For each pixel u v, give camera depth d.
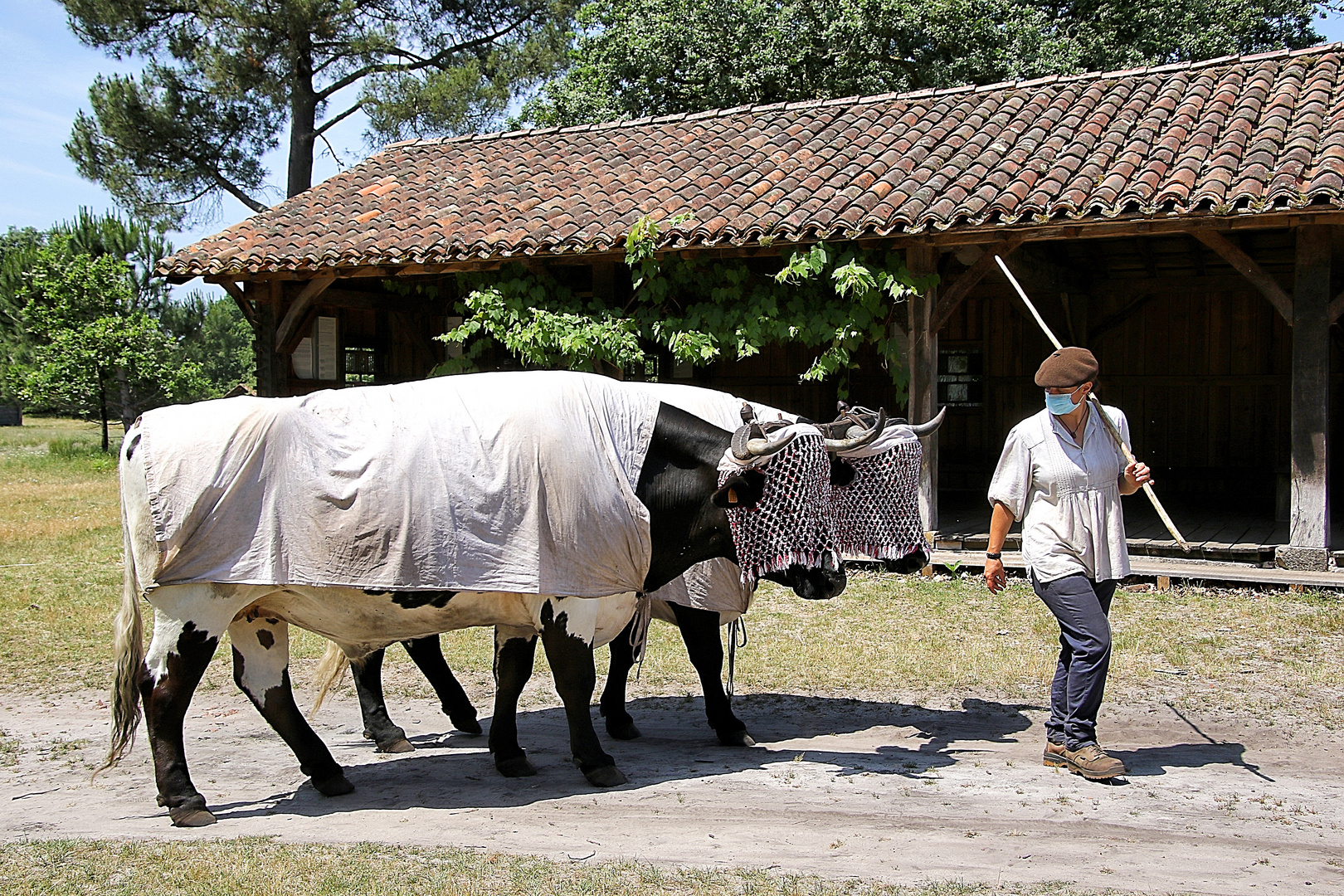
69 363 28.83
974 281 10.64
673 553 5.27
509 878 3.84
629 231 11.38
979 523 12.57
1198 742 5.65
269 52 25.39
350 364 15.17
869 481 5.49
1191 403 14.95
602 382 5.20
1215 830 4.34
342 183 15.30
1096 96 12.70
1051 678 6.97
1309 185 8.93
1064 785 4.96
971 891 3.70
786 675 7.22
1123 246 13.20
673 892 3.71
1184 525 12.25
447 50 27.75
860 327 10.64
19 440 36.34
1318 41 25.17
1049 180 10.30
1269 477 14.57
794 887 3.73
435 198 13.91
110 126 25.86
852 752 5.61
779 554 4.91
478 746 6.02
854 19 22.31
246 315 13.58
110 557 12.40
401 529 4.61
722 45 23.23
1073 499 5.10
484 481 4.70
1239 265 9.61
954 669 7.24
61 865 4.03
